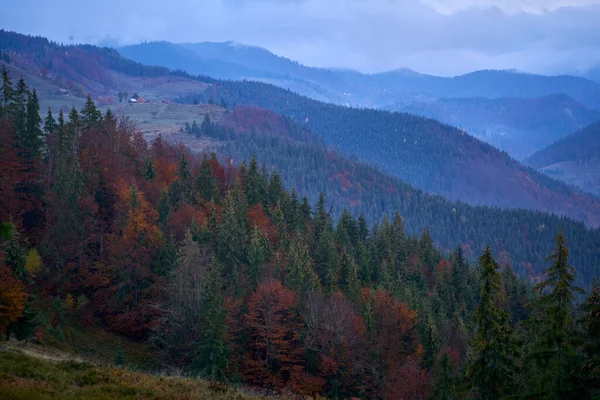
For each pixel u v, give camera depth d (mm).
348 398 47000
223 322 44000
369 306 54250
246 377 46188
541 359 24875
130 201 59781
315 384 46219
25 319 36594
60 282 57062
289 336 51469
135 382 20703
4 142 65938
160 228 64938
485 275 28297
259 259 59219
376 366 49500
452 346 57844
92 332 51625
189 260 51375
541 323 26531
